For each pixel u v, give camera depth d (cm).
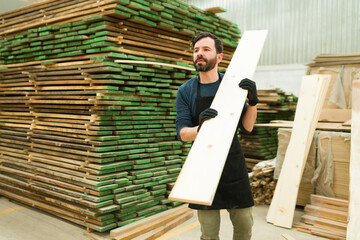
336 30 848
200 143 203
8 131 517
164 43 452
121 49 391
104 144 387
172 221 425
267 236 393
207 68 227
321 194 465
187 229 414
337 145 450
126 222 399
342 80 536
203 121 214
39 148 471
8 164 512
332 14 853
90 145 403
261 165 547
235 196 232
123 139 416
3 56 544
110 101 381
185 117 241
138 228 387
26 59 505
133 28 414
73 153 426
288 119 797
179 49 476
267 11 962
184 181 186
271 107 690
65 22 429
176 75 456
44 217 450
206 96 237
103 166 381
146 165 432
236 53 257
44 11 458
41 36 455
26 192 475
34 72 476
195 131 221
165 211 444
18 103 510
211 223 232
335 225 400
